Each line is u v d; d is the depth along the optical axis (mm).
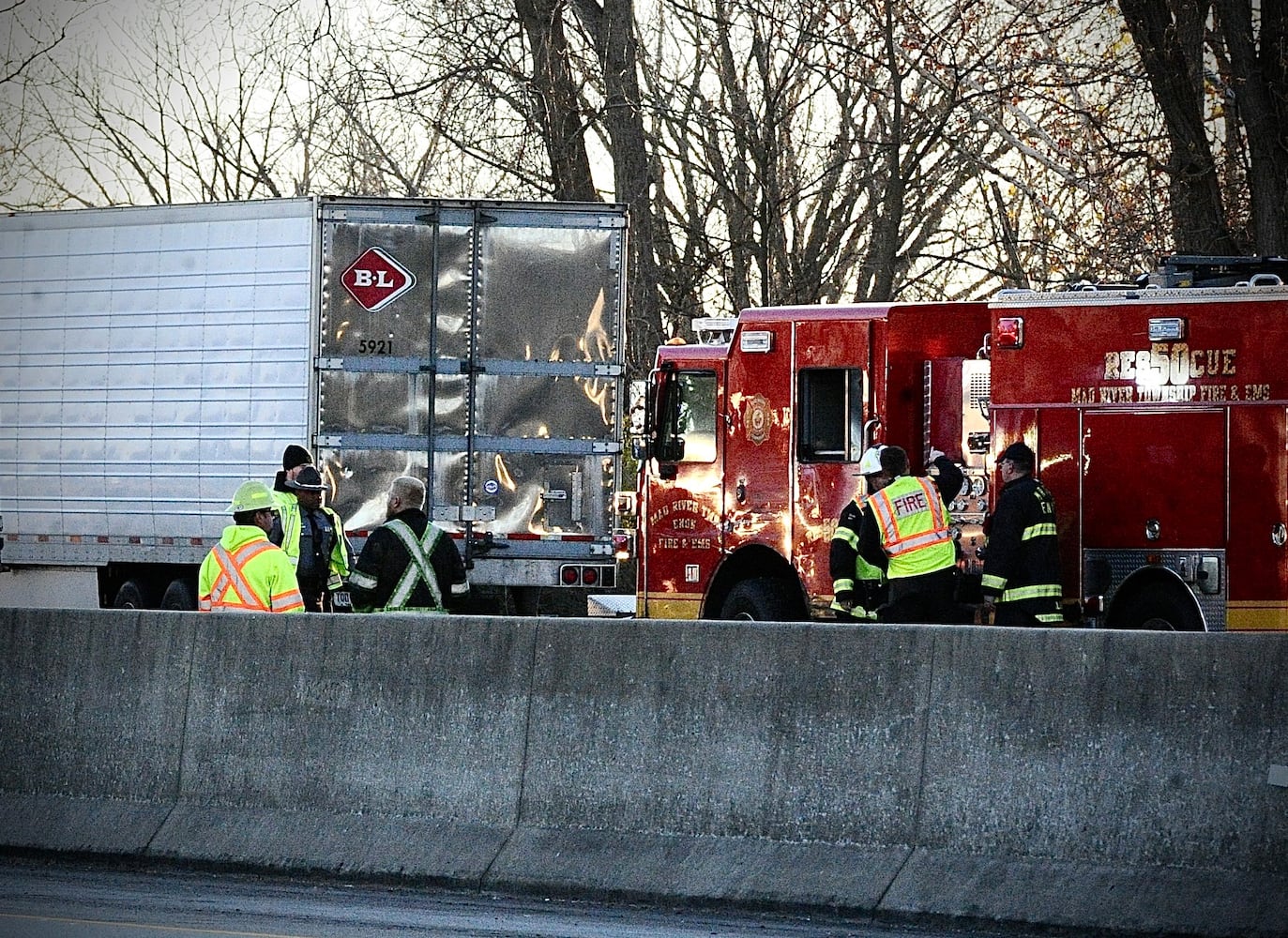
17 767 27016
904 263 81375
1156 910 20125
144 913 22094
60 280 48438
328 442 44719
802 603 41562
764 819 22562
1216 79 57625
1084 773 20984
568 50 69875
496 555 44375
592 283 44719
